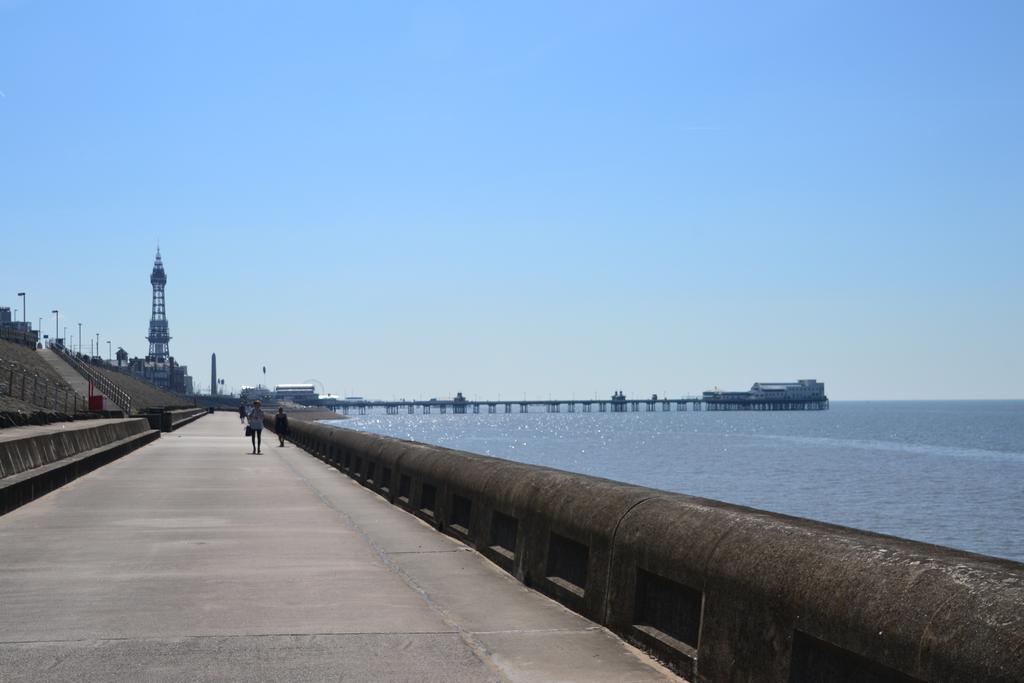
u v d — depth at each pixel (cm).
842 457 11200
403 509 1819
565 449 13400
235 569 1152
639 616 795
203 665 736
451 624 873
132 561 1206
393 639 818
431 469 1620
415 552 1293
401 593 1016
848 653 509
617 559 836
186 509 1803
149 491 2164
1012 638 408
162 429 6128
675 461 10412
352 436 2792
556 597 971
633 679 702
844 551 542
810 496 6581
